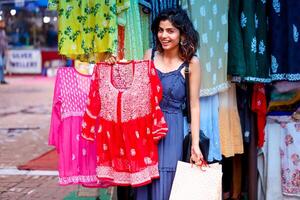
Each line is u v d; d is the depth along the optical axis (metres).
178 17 2.92
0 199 4.72
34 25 22.17
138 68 2.90
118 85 2.93
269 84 3.82
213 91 3.59
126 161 2.95
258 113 3.79
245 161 4.06
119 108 2.92
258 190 4.10
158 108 2.90
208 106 3.68
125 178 2.97
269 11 3.59
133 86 2.90
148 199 3.09
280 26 3.55
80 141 3.47
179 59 3.01
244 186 4.13
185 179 2.89
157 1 3.56
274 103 3.90
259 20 3.57
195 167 2.91
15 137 8.11
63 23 3.42
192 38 2.97
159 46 3.06
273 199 3.99
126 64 2.91
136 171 2.91
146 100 2.91
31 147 7.27
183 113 3.05
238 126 3.85
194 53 2.99
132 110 2.91
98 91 2.98
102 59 3.47
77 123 3.47
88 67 3.62
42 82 18.59
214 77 3.59
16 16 21.77
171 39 2.94
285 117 3.89
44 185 5.21
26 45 22.28
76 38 3.42
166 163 3.01
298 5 3.49
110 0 3.28
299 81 3.65
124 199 3.65
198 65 3.01
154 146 2.96
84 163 3.49
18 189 5.07
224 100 3.78
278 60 3.56
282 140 3.95
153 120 2.91
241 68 3.51
